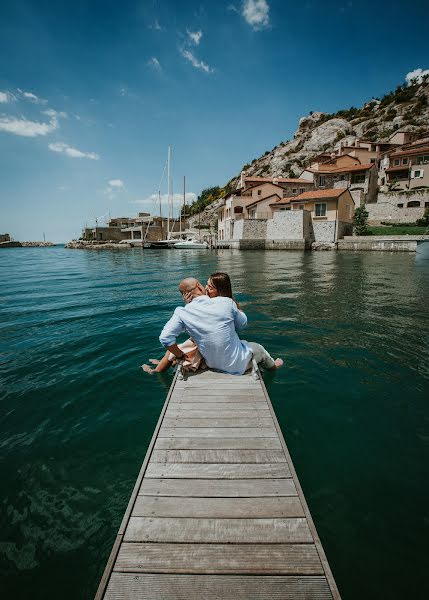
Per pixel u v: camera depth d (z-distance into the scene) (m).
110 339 6.31
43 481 2.67
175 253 46.44
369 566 1.95
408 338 6.14
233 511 1.99
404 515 2.30
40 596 1.83
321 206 41.84
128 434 3.31
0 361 5.27
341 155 57.75
